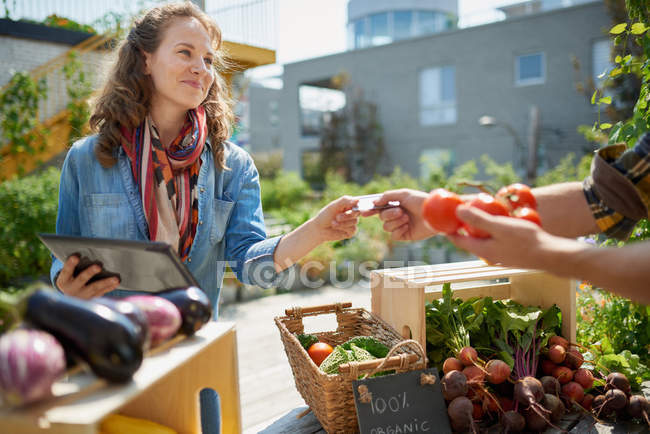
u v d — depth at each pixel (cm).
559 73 1351
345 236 138
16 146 653
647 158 100
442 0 1914
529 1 1536
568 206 112
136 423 103
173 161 140
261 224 156
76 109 691
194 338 102
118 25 662
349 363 125
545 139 1379
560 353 151
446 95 1552
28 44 719
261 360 370
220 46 158
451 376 134
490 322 160
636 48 534
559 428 135
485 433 134
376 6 1922
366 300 559
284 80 1939
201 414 141
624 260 67
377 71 1684
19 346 71
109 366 75
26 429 71
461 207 82
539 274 171
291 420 149
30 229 487
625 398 139
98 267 109
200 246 146
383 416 122
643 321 193
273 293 608
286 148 1972
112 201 138
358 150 1691
